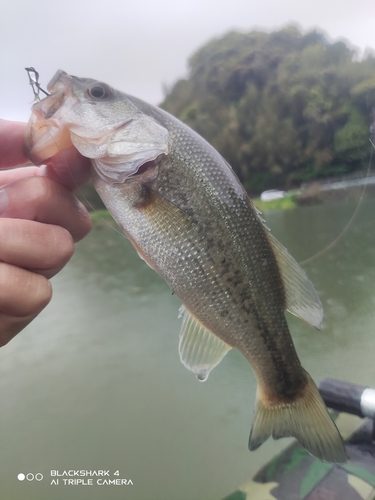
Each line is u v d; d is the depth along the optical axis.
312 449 0.21
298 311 0.22
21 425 0.50
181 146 0.21
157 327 0.65
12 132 0.18
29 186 0.17
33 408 0.52
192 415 0.47
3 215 0.17
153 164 0.20
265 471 0.27
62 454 0.44
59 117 0.19
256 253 0.21
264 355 0.22
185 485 0.38
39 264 0.16
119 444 0.45
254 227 0.21
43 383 0.57
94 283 0.71
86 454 0.44
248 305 0.22
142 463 0.42
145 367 0.57
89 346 0.63
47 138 0.18
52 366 0.61
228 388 0.50
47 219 0.17
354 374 0.39
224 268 0.21
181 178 0.21
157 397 0.50
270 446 0.42
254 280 0.21
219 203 0.21
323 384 0.27
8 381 0.59
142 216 0.20
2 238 0.16
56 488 0.40
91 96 0.19
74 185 0.19
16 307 0.16
